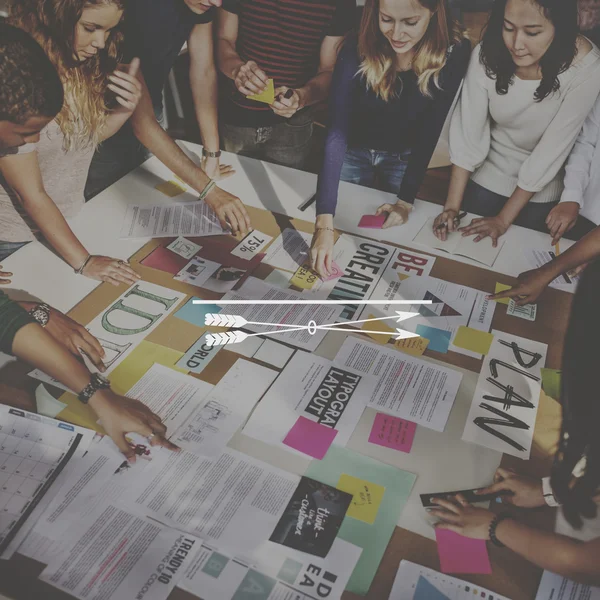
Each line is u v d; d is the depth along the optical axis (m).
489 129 1.99
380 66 1.94
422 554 1.20
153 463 1.35
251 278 1.86
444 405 1.50
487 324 1.74
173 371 1.56
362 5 1.87
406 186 2.13
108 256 1.89
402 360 1.62
